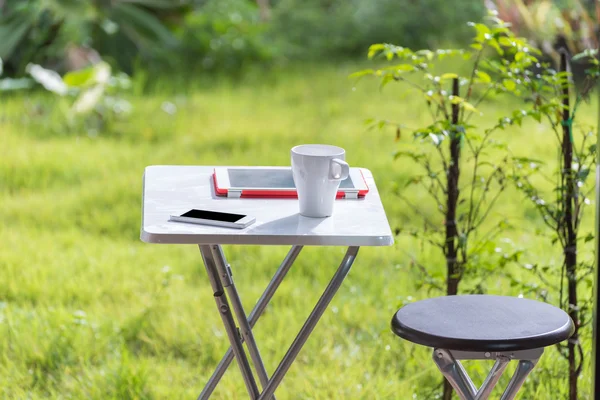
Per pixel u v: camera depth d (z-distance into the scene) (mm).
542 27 9766
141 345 5578
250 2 18438
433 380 5035
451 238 4535
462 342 3117
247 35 16125
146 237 2979
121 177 9000
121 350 5309
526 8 10117
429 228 7684
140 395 4805
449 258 4551
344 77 14852
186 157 9914
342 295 6266
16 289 6266
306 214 3221
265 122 11641
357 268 6781
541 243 6762
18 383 4992
